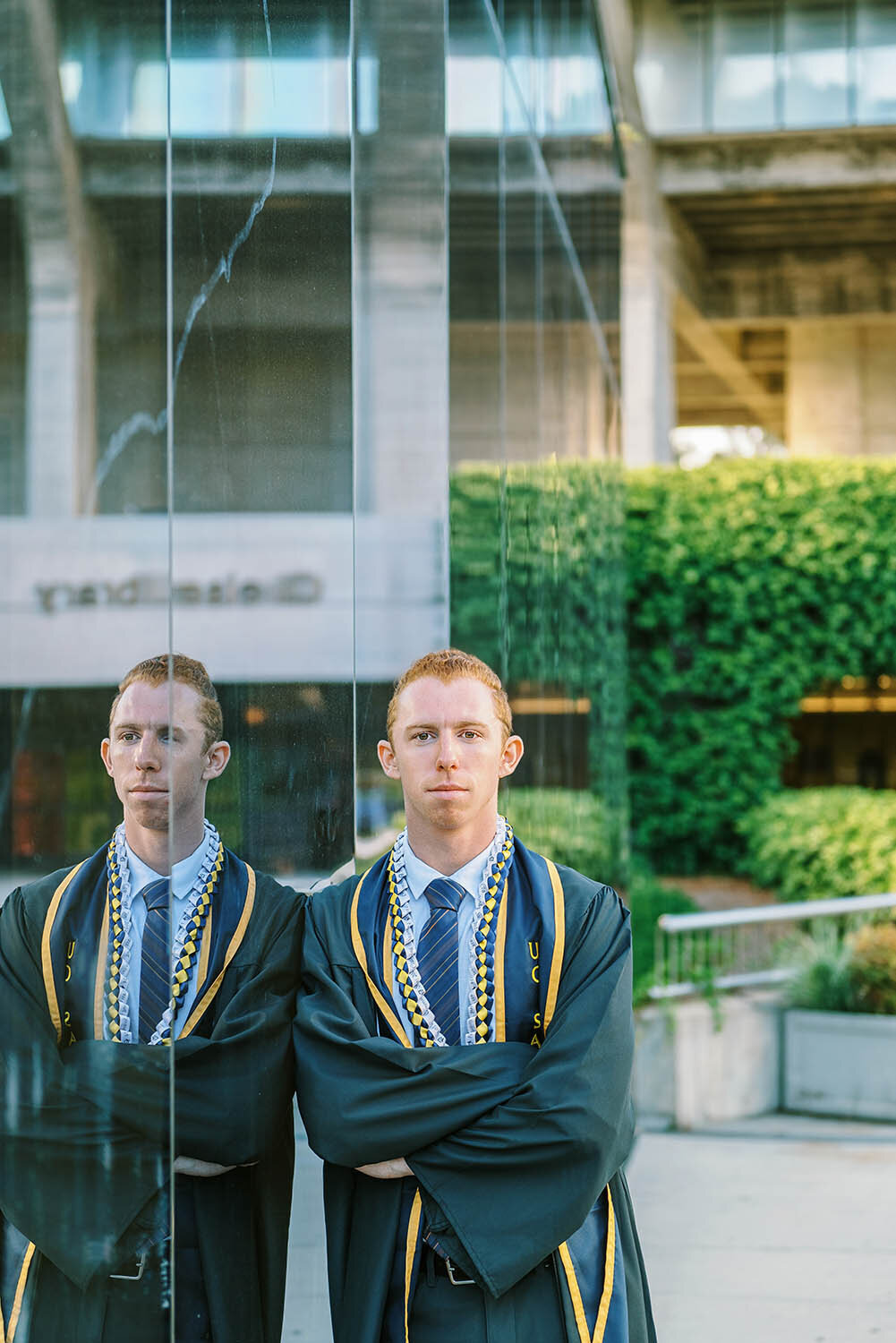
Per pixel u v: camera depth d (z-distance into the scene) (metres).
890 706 17.41
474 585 4.12
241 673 2.25
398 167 3.57
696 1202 5.55
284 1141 2.36
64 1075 1.76
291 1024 2.30
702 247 20.70
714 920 7.36
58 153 1.57
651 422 17.77
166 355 1.74
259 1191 2.29
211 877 2.15
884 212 19.06
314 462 2.60
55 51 1.58
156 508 1.70
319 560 2.56
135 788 1.76
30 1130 1.74
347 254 2.88
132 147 1.69
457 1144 2.14
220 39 2.12
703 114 17.16
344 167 2.86
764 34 17.02
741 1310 4.35
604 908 2.32
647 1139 6.60
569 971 2.24
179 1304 2.13
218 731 2.15
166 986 1.86
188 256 1.96
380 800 3.22
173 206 1.89
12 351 1.50
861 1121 6.98
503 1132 2.13
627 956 2.29
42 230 1.54
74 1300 1.80
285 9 2.47
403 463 3.82
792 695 13.14
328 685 2.68
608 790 8.50
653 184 17.52
